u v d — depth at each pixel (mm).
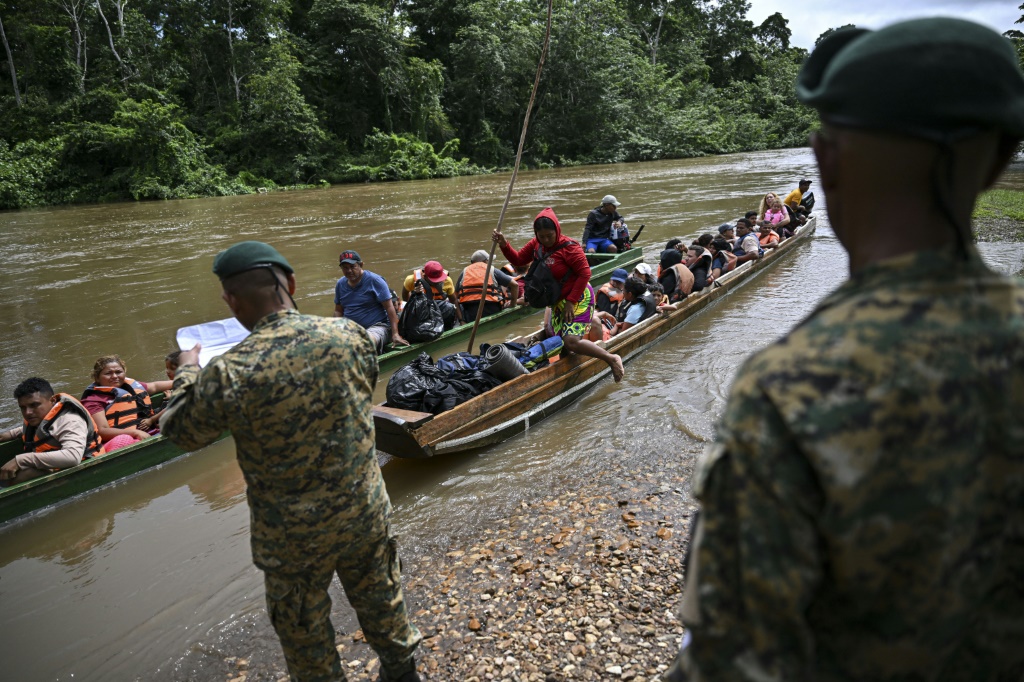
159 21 40938
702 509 970
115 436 5562
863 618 888
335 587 3787
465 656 3053
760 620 875
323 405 2285
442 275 7875
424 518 4426
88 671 3344
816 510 831
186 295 11484
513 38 43906
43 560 4328
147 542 4449
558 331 6090
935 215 868
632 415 5766
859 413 802
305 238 16859
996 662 934
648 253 12672
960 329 828
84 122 34406
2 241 19000
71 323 9945
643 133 47438
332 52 43094
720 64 68812
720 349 7258
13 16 37812
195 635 3537
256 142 38781
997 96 815
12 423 6480
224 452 5703
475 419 5215
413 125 42938
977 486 833
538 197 23859
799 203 13992
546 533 4027
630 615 3201
